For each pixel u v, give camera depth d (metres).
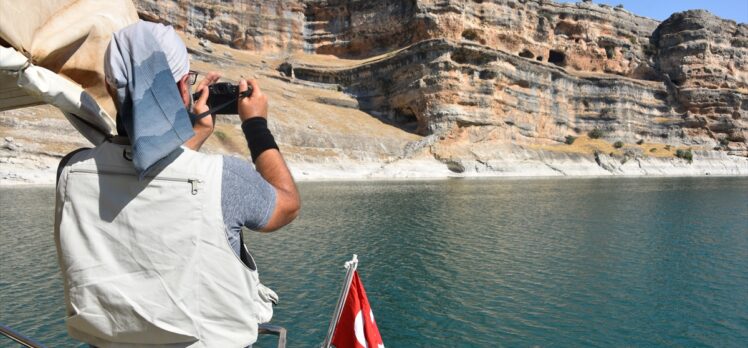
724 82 140.62
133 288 2.33
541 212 38.25
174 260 2.33
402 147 91.88
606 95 125.62
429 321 14.42
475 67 102.38
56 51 2.67
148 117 2.30
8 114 55.16
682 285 18.23
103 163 2.39
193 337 2.38
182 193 2.35
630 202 47.25
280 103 94.75
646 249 24.66
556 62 135.88
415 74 102.75
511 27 120.19
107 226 2.35
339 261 20.81
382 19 120.69
